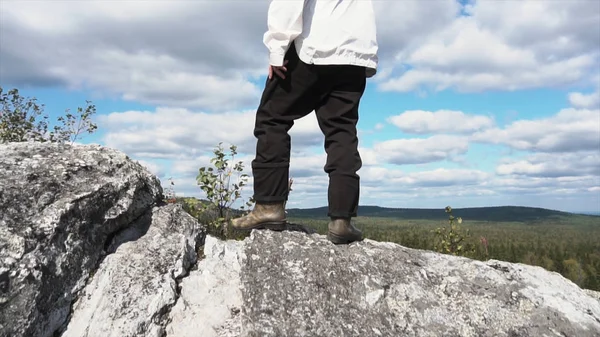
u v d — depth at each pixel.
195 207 4.31
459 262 2.82
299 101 2.79
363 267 2.62
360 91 2.84
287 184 2.90
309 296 2.39
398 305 2.44
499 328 2.37
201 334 2.35
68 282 2.39
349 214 2.79
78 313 2.37
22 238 2.20
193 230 3.07
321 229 3.35
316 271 2.54
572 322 2.42
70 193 2.55
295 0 2.61
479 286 2.60
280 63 2.62
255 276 2.50
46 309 2.23
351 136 2.80
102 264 2.61
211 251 2.98
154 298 2.45
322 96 2.81
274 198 2.86
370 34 2.84
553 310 2.48
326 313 2.31
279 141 2.82
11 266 2.10
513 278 2.76
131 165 3.07
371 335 2.25
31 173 2.58
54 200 2.48
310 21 2.71
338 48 2.67
